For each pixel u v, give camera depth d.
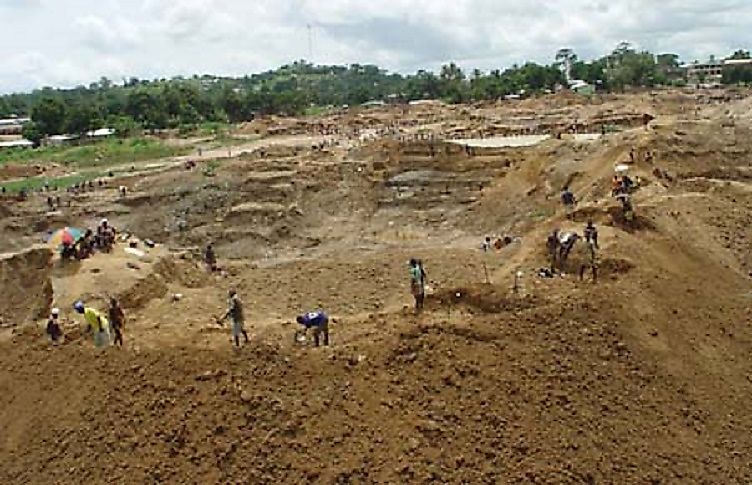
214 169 57.41
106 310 26.84
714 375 19.80
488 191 50.06
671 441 17.34
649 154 40.28
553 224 28.19
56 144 99.44
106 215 51.34
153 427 17.34
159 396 17.97
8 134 124.19
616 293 20.80
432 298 21.14
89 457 17.41
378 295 32.03
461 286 21.17
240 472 15.98
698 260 25.80
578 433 16.75
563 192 41.00
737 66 155.12
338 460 15.73
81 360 20.20
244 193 52.69
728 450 17.62
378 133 80.38
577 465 16.06
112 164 73.81
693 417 18.17
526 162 50.41
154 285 30.70
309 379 17.36
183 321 25.78
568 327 19.17
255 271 36.75
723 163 40.84
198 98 122.12
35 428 18.78
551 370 17.97
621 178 34.94
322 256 42.72
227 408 17.09
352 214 50.97
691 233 29.20
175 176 56.78
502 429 16.44
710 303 22.86
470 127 77.56
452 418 16.52
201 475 16.17
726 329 22.03
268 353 18.16
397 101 153.50
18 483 17.59
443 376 17.33
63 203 53.31
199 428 16.92
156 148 82.19
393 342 18.08
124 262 32.16
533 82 135.25
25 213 52.03
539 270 23.06
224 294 32.41
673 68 191.00
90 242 33.59
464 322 18.92
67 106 109.94
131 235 42.75
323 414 16.59
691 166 40.28
